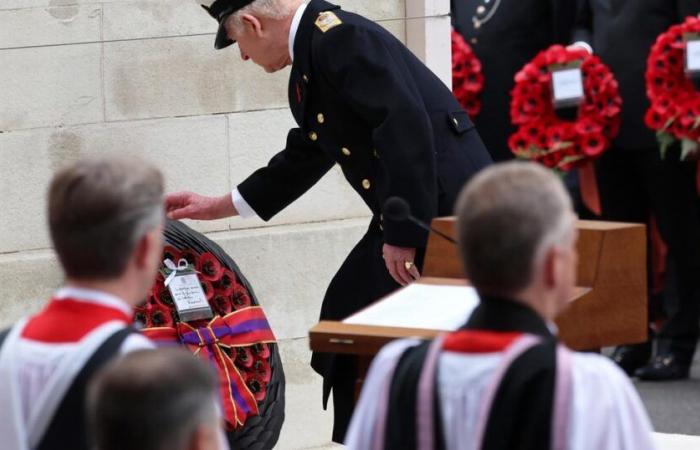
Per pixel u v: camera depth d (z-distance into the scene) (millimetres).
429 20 21297
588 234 11773
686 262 24906
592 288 11695
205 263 16703
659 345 25266
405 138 15109
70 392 8961
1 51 18891
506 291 8734
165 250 16500
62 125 19250
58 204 9242
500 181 8727
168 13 19734
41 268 18984
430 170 15141
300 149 17250
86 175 9266
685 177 24688
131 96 19625
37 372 9047
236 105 20312
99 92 19422
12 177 19031
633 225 11891
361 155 15969
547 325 8797
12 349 9156
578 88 24578
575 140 24656
